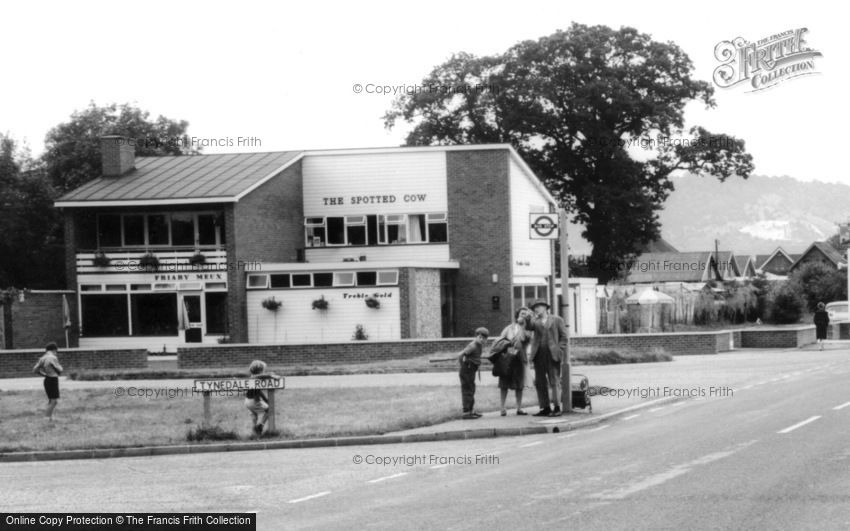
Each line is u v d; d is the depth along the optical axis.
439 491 12.90
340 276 43.31
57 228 52.47
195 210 45.62
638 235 63.75
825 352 40.34
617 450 15.83
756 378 28.33
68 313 45.09
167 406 24.19
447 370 33.00
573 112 60.66
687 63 63.22
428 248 47.47
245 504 12.66
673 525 10.19
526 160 62.56
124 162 48.00
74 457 18.33
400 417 20.73
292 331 43.59
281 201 46.72
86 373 33.47
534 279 50.00
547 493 12.29
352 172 48.16
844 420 18.20
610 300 57.16
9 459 18.25
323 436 19.09
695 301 63.19
